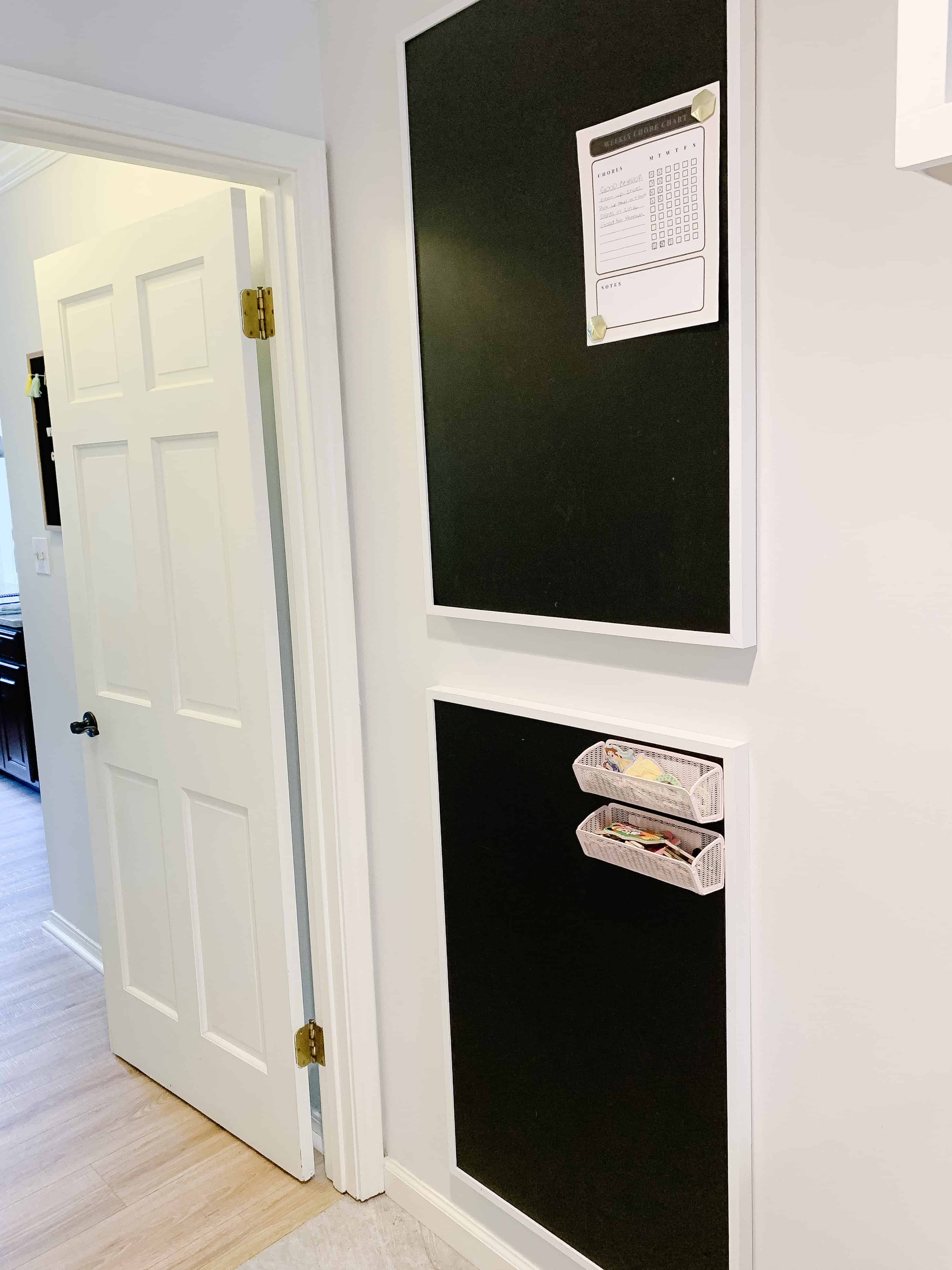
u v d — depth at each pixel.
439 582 1.66
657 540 1.31
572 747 1.49
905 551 1.09
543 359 1.41
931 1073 1.16
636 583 1.34
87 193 2.39
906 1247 1.21
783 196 1.13
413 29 1.50
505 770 1.60
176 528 2.07
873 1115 1.22
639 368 1.29
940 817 1.11
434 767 1.74
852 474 1.12
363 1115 2.04
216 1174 2.17
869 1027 1.21
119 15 1.50
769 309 1.17
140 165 1.71
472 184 1.46
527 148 1.38
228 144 1.63
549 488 1.44
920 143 0.67
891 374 1.08
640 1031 1.47
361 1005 2.02
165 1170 2.18
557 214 1.35
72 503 2.32
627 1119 1.52
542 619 1.48
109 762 2.38
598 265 1.30
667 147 1.20
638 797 1.35
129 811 2.38
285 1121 2.13
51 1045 2.70
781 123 1.12
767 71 1.12
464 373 1.54
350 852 1.96
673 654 1.35
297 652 1.95
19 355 2.79
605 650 1.44
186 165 1.65
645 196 1.23
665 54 1.19
